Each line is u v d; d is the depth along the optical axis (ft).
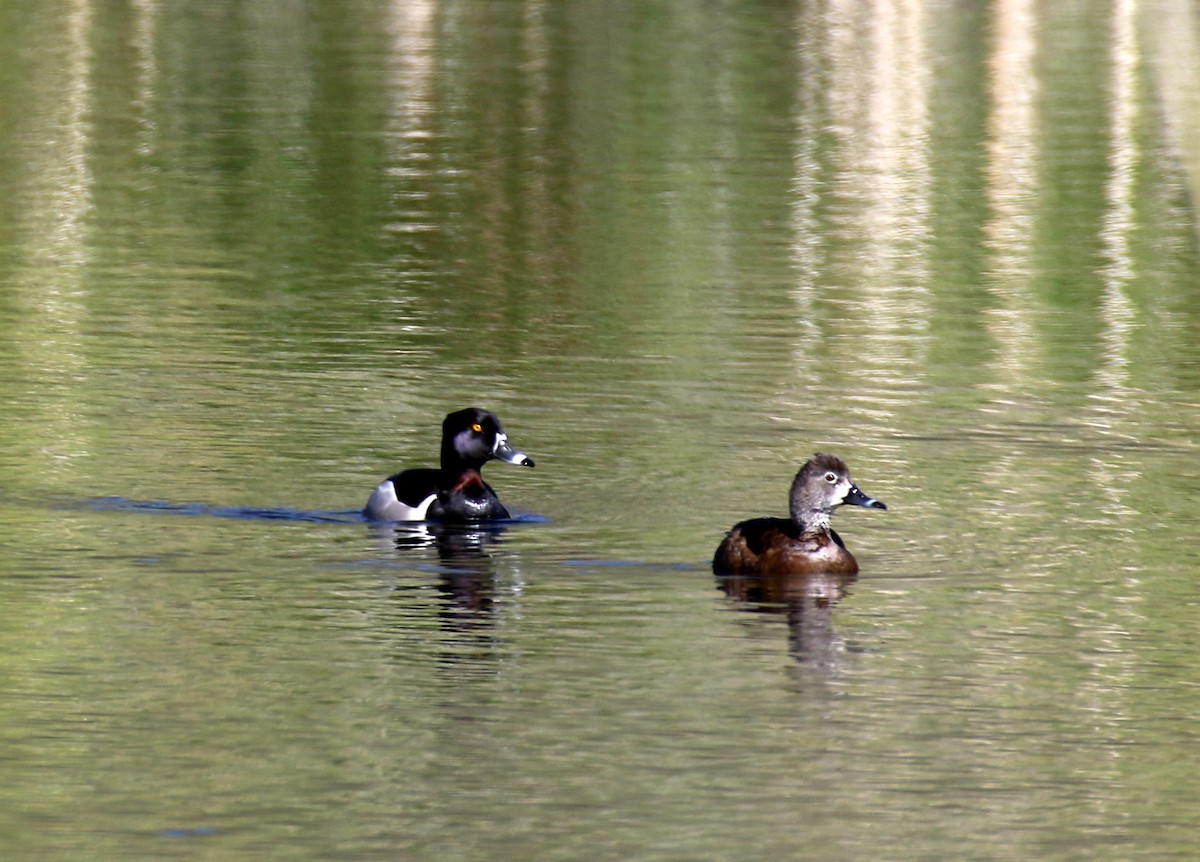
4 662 42.52
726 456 61.67
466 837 33.86
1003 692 41.50
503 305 83.82
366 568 50.31
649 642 44.62
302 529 53.72
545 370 72.95
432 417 65.98
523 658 43.37
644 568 50.55
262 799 35.42
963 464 61.16
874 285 88.07
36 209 102.12
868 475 59.67
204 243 95.50
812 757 37.73
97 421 64.49
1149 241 97.55
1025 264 92.48
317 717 39.60
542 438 63.57
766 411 67.26
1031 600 47.93
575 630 45.39
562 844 33.60
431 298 85.15
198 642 44.16
